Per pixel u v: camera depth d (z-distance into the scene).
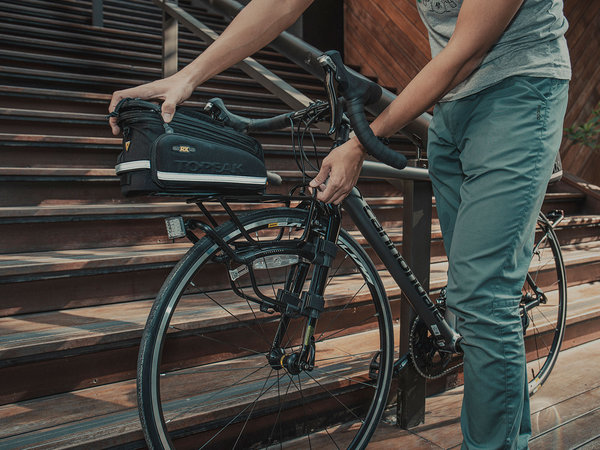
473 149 1.02
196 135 0.95
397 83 4.41
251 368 1.51
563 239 2.95
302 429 1.48
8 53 2.86
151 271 1.70
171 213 1.94
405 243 1.52
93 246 1.82
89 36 3.53
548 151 0.98
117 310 1.56
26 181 1.87
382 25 4.50
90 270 1.57
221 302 1.65
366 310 1.90
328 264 1.20
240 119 1.24
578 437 1.51
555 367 2.03
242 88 3.64
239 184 0.99
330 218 1.22
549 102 0.98
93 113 2.64
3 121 2.22
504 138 0.97
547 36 0.98
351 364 1.61
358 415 1.59
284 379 1.46
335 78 1.00
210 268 1.78
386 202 2.55
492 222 0.98
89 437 1.12
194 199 1.05
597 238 3.14
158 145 0.88
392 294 1.90
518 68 0.97
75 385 1.34
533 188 0.98
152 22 4.43
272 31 1.08
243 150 1.01
